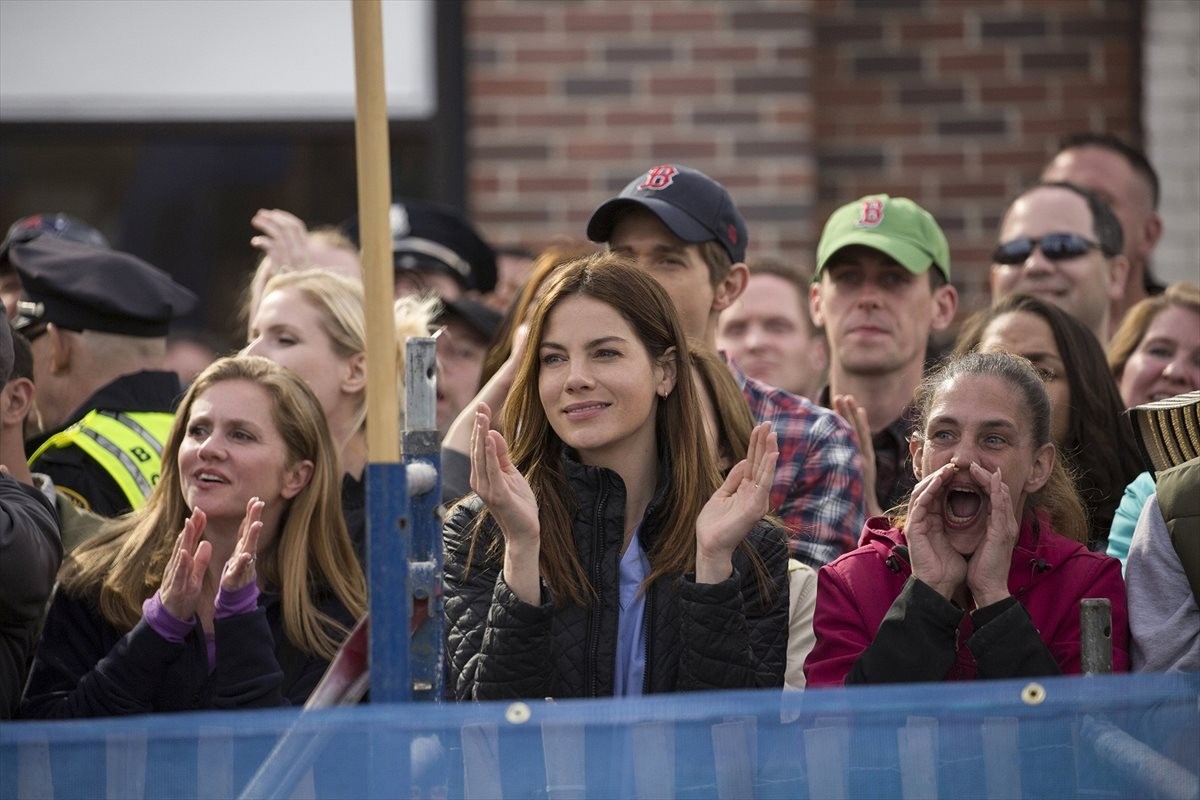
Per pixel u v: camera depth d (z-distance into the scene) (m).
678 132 26.66
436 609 10.54
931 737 10.45
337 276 17.38
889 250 17.84
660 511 12.76
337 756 10.19
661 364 12.97
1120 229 20.16
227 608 12.71
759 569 12.58
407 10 27.28
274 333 16.83
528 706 10.25
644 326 12.84
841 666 12.65
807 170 26.53
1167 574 12.54
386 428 10.28
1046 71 27.88
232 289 27.86
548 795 10.23
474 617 12.47
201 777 10.27
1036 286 19.56
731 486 12.17
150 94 27.89
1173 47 27.66
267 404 14.30
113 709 12.88
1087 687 10.52
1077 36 27.84
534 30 26.88
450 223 23.06
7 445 15.00
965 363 13.05
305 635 13.92
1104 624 11.33
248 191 27.91
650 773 10.28
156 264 27.91
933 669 11.95
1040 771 10.41
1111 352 18.39
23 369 14.98
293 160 27.92
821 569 13.16
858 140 28.06
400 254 22.59
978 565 12.17
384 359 10.30
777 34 26.66
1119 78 27.81
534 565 11.87
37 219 21.88
